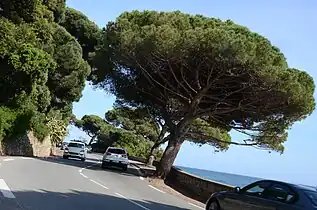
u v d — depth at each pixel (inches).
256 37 1117.7
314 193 448.1
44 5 1590.8
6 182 621.0
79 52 2014.0
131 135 3228.3
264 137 1321.4
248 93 1114.7
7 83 1408.7
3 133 1370.6
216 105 1202.6
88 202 544.4
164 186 1059.3
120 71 1352.1
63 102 2075.5
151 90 1355.8
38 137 1777.8
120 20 1190.9
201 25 1135.6
